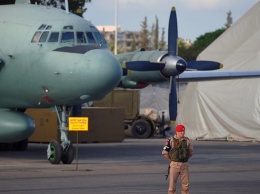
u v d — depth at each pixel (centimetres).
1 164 6656
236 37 11925
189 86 11619
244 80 10888
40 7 7225
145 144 9644
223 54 11825
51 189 5041
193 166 6738
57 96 6694
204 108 11144
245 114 10725
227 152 8419
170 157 4491
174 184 4500
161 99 13912
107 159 7300
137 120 11512
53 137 9062
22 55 6806
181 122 11525
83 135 9531
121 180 5572
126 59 8188
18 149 8238
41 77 6694
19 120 6906
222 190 5147
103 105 11650
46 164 6662
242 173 6203
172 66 7938
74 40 6750
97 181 5491
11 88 6975
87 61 6406
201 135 11056
